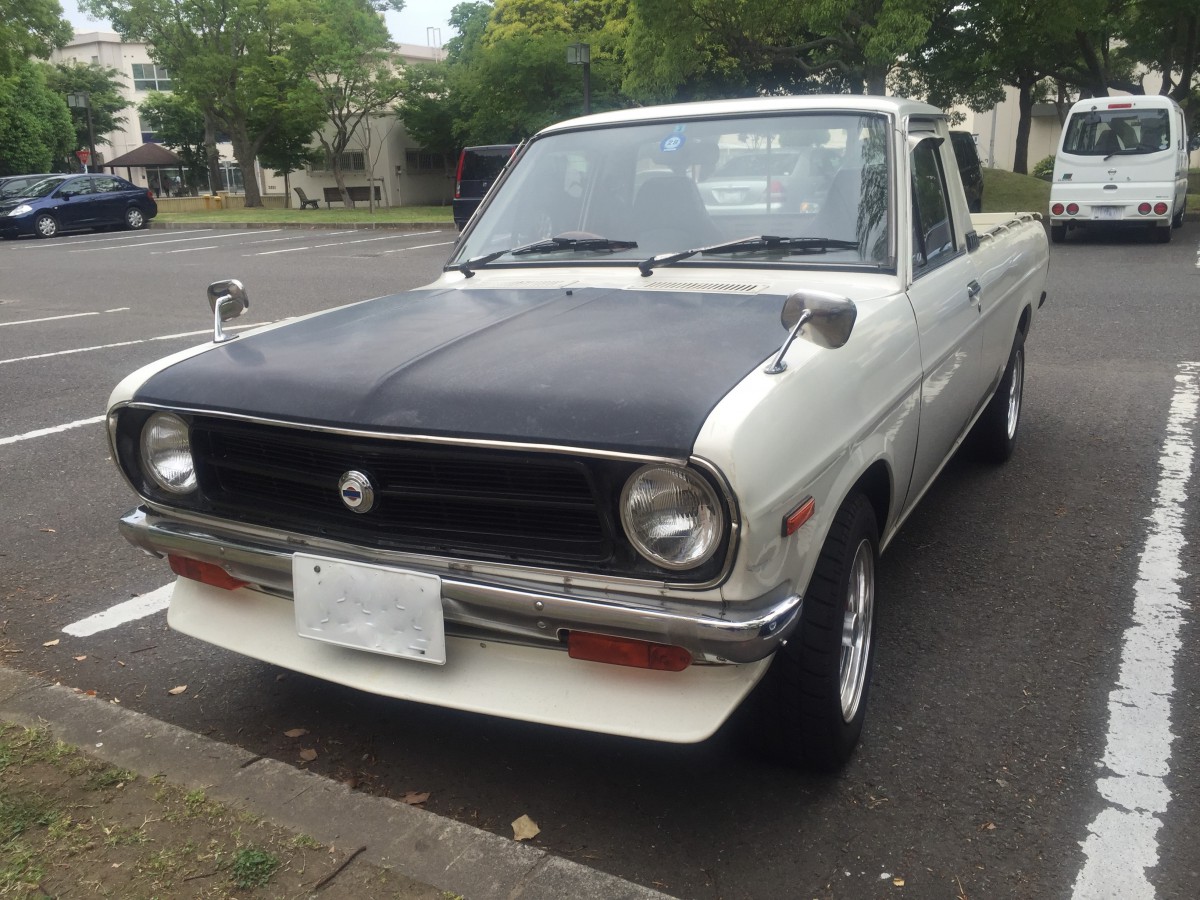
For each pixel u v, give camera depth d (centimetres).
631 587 223
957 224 405
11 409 703
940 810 263
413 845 241
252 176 4331
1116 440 580
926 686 324
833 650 255
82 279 1586
